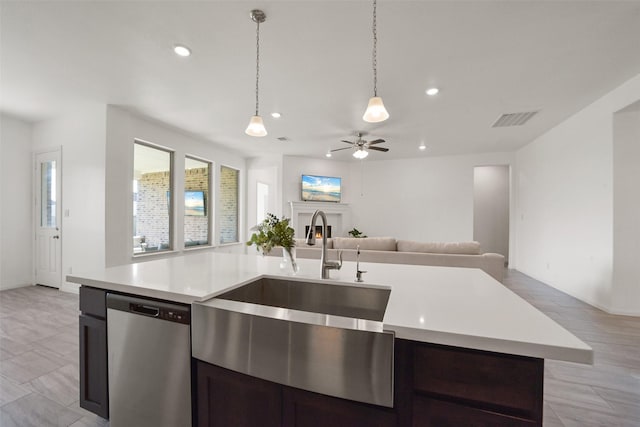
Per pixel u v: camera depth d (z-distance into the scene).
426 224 6.70
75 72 2.73
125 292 1.30
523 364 0.73
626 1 1.79
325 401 0.91
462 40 2.21
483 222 7.23
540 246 4.80
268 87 3.03
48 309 3.19
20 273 4.13
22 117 3.99
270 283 1.55
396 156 6.62
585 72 2.71
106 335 1.33
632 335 2.58
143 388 1.23
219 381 1.07
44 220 4.16
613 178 3.16
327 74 2.74
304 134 4.80
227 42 2.25
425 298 1.09
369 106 1.86
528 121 4.11
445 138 5.02
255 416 1.01
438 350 0.80
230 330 1.03
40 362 2.10
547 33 2.12
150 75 2.78
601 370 2.04
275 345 0.95
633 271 3.12
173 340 1.16
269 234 1.59
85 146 3.70
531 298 3.74
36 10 1.88
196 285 1.27
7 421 1.53
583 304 3.49
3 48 2.33
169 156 4.73
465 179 6.38
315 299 1.46
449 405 0.79
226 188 6.18
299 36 2.16
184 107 3.62
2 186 3.97
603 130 3.29
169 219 4.73
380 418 0.85
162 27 2.07
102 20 1.99
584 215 3.64
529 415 0.73
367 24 2.02
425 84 2.95
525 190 5.46
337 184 6.89
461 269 1.66
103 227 3.58
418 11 1.89
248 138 5.07
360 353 0.84
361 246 3.79
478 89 3.07
